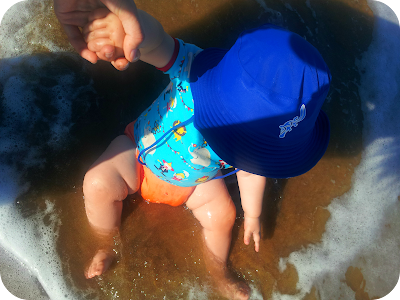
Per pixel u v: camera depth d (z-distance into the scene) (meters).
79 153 0.85
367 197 0.99
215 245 0.83
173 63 0.60
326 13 1.13
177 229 0.86
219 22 1.03
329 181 0.99
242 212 0.91
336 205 0.97
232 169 0.94
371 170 1.02
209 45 1.00
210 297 0.82
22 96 0.85
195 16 1.01
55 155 0.84
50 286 0.76
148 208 0.86
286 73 0.48
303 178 0.98
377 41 1.15
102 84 0.91
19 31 0.88
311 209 0.95
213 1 1.04
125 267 0.81
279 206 0.94
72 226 0.80
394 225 0.98
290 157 0.56
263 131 0.52
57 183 0.82
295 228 0.93
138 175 0.76
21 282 0.75
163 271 0.82
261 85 0.49
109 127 0.89
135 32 0.46
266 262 0.88
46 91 0.87
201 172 0.68
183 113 0.60
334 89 1.06
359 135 1.04
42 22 0.90
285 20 1.09
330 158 1.01
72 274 0.77
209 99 0.55
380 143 1.05
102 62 0.92
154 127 0.67
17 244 0.77
